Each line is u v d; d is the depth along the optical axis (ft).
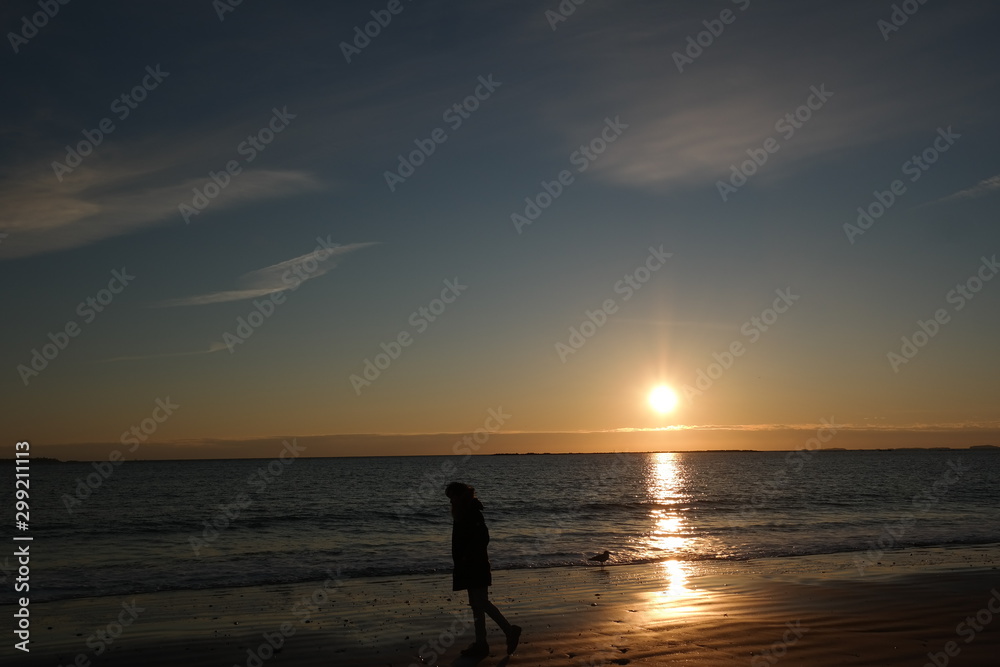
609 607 36.83
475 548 26.89
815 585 43.98
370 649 28.55
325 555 64.13
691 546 68.59
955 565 53.78
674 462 541.34
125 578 50.96
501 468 393.50
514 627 26.76
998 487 175.22
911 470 310.86
